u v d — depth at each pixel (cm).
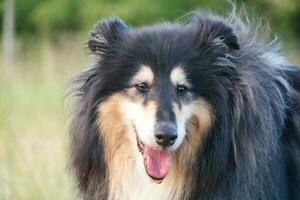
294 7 2169
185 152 603
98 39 612
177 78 587
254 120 596
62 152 856
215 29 602
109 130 607
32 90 1429
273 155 610
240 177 596
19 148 848
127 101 594
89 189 629
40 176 809
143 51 595
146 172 599
